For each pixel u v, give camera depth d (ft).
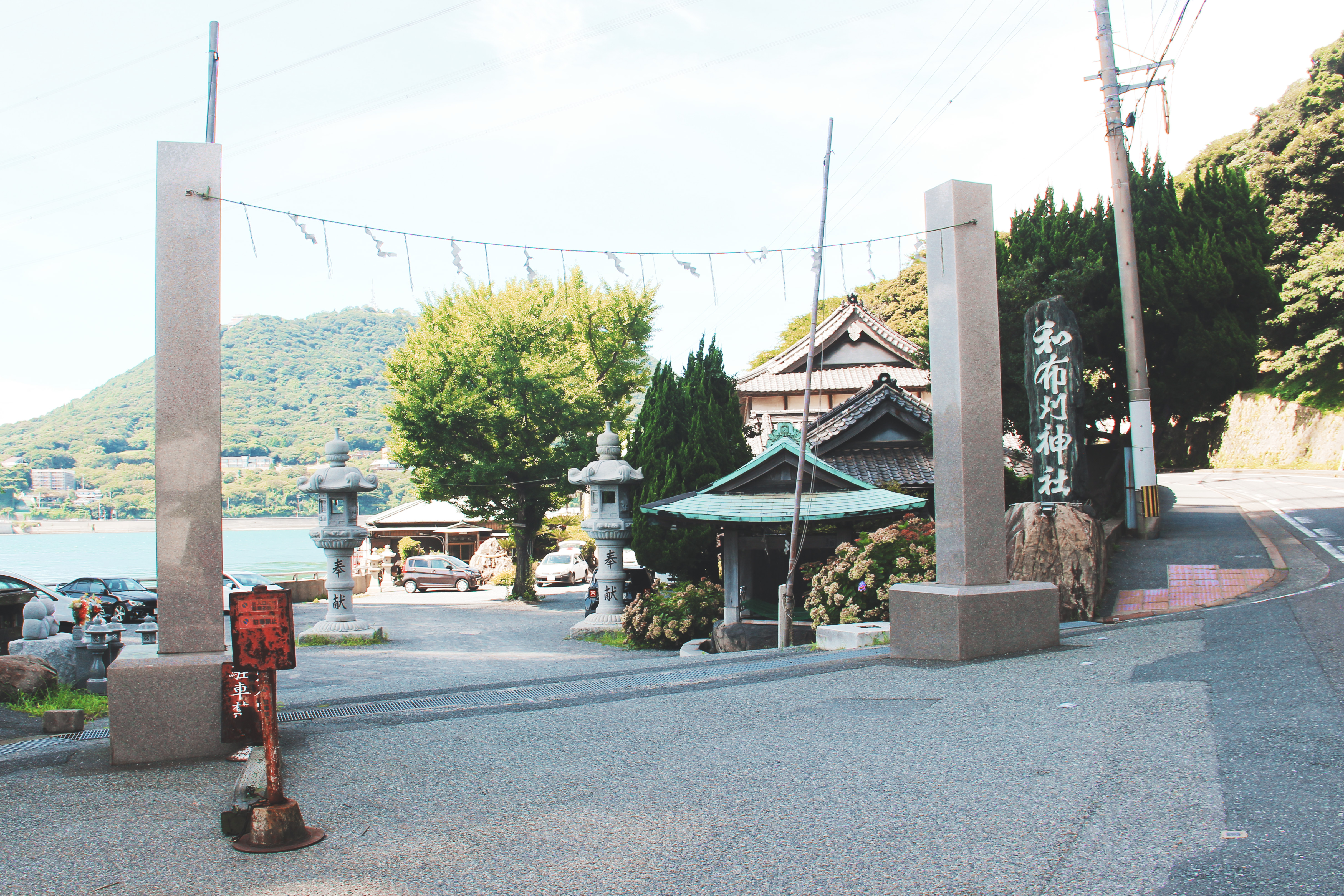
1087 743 17.26
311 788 17.26
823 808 14.76
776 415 116.16
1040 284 64.64
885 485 67.21
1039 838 12.89
